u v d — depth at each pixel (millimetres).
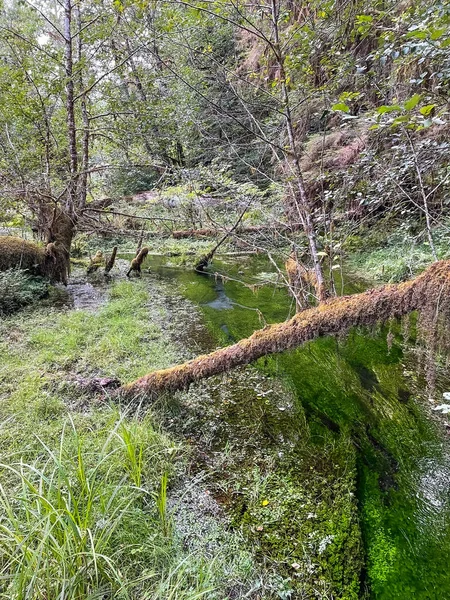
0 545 1206
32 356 3004
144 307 4461
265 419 2420
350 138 4758
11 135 5059
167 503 1733
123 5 3721
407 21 2539
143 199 8391
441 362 2812
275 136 4703
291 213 4312
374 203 3879
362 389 2742
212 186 5531
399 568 1506
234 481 1904
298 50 3471
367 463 2066
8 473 1726
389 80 3615
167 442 2090
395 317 1805
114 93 5918
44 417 2199
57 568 1151
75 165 5551
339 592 1393
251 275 6023
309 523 1677
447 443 2193
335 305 2018
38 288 4520
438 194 3701
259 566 1473
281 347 2121
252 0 3467
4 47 4902
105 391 2316
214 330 3801
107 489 1533
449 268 1576
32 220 5617
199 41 5598
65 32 5266
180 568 1371
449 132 3170
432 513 1762
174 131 6207
